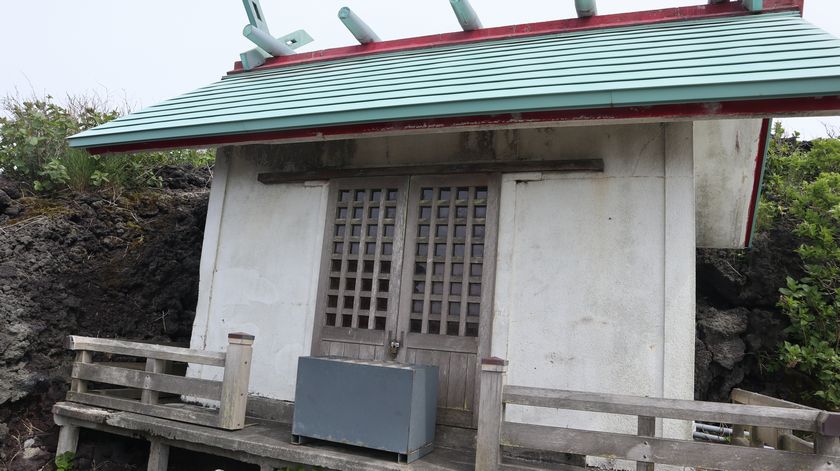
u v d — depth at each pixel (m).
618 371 4.56
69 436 5.71
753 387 7.19
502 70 4.96
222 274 6.20
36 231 7.04
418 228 5.38
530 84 4.40
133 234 7.99
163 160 9.75
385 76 5.63
